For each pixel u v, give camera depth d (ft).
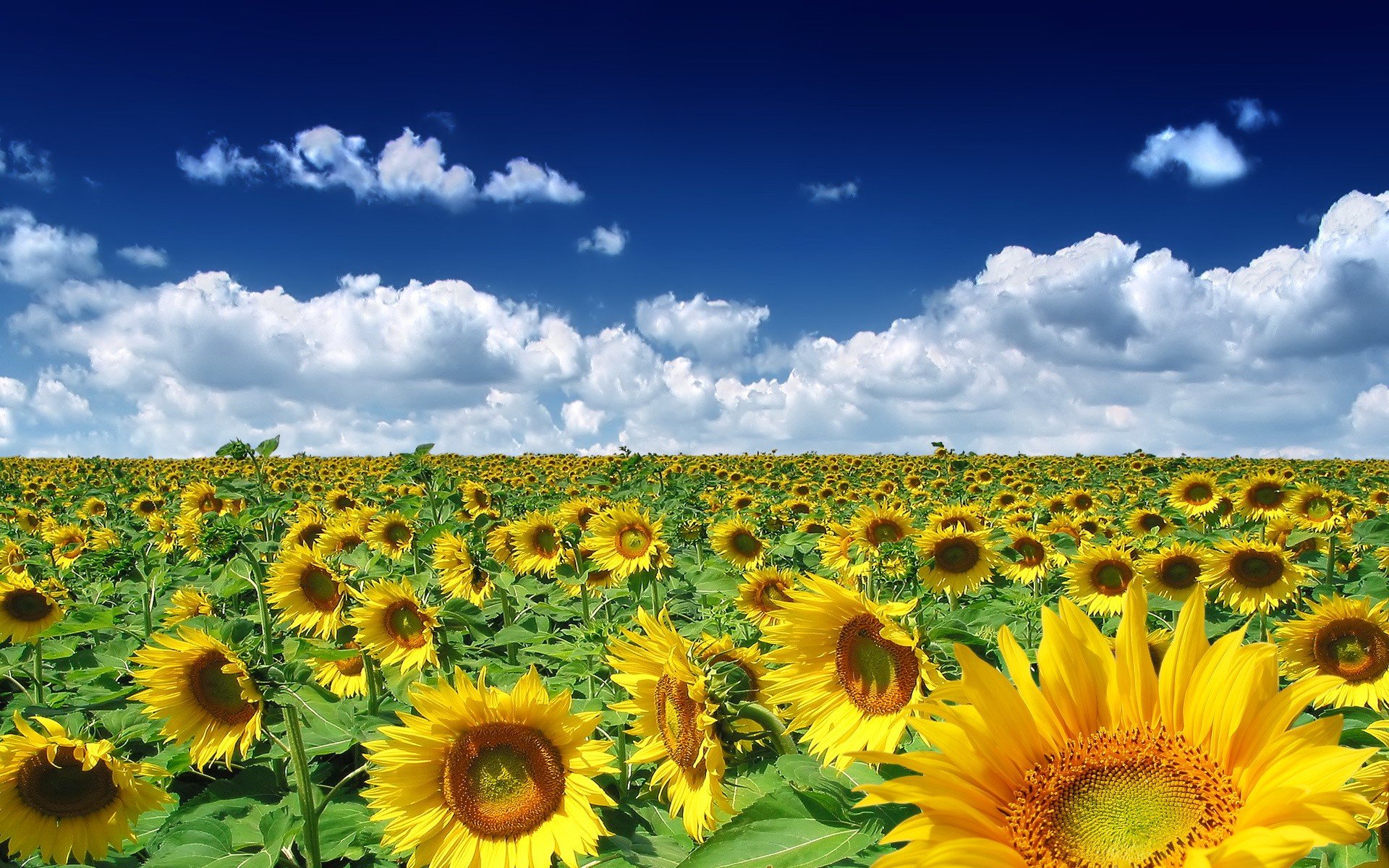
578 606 32.40
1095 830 6.85
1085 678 7.41
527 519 32.83
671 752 12.46
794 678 11.43
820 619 11.41
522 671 21.99
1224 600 29.63
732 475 82.94
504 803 12.85
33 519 58.85
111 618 26.94
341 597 23.08
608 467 72.33
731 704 11.50
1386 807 7.81
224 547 25.43
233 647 15.90
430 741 13.01
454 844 12.73
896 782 6.77
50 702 25.38
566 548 31.91
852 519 34.01
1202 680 7.10
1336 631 21.13
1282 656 21.70
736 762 12.11
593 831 12.57
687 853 14.49
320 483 72.74
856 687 11.10
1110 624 28.66
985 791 7.05
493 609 30.01
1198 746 7.06
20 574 32.42
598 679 21.27
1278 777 6.43
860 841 8.84
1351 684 20.74
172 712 15.43
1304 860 8.52
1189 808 6.80
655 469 72.64
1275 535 35.88
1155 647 19.03
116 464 120.47
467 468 98.27
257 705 15.02
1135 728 7.33
